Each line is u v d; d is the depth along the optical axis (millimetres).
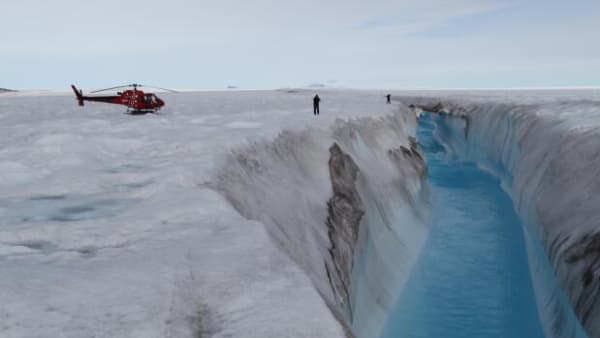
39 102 56031
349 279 8906
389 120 27125
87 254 4449
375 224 13484
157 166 8664
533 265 13500
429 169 32500
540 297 11648
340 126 18000
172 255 4312
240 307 3314
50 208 6340
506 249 15727
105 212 6117
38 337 2732
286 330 2965
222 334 2973
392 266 12898
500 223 18797
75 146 10812
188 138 12039
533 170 18281
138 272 3869
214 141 10914
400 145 24016
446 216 20234
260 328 2998
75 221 5730
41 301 3193
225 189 7445
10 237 4914
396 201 16922
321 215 10039
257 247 4527
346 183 13242
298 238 7742
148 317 3113
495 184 26625
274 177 10141
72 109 34312
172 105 40781
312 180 11883
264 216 7371
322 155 13711
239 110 29094
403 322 10773
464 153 38875
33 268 3877
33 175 8469
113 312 3156
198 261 4145
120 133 13906
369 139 20234
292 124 15406
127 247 4621
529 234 15422
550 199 13867
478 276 13508
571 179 13406
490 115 34750
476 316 11102
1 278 3529
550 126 19969
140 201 6598
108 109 34219
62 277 3678
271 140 12109
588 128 16203
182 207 5840
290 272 3959
